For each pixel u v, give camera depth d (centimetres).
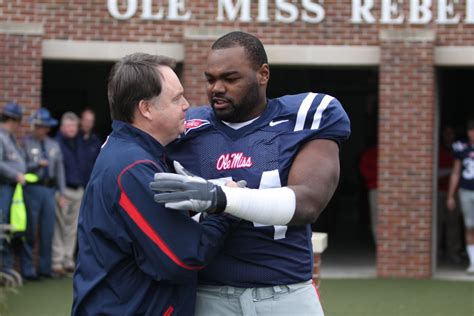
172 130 449
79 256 448
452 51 1409
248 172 456
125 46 1436
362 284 1330
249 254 453
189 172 461
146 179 430
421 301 1182
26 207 1291
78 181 1373
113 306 435
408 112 1401
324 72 2094
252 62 451
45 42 1433
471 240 1431
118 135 449
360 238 1905
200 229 431
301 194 430
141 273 436
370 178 1527
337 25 1424
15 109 1246
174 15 1431
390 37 1402
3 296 1089
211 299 459
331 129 455
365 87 2116
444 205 1571
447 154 1568
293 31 1425
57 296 1187
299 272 459
